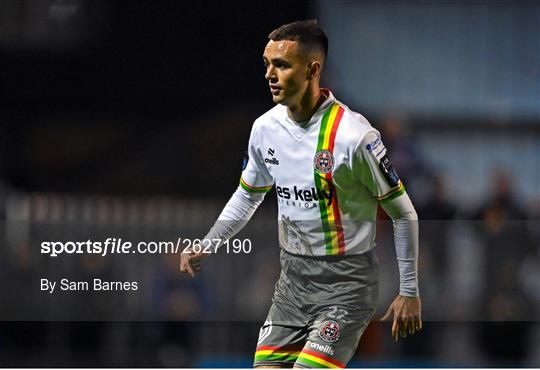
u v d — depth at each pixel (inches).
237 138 1370.6
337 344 494.0
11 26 1422.2
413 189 1027.3
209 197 1309.1
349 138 473.1
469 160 1295.5
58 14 1438.2
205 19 1433.3
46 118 1418.6
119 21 1449.3
